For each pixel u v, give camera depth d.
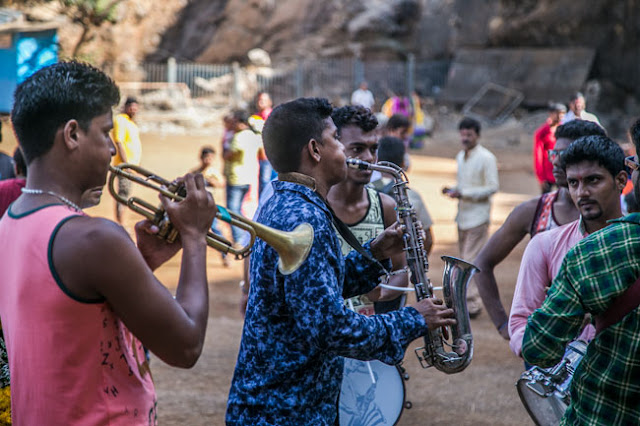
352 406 3.36
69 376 1.86
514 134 26.97
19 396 1.93
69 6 27.61
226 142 9.21
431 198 14.14
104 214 11.26
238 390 2.55
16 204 1.97
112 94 1.98
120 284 1.83
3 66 20.27
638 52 26.84
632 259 2.16
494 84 30.28
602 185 3.02
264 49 32.84
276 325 2.46
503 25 30.44
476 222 7.12
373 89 32.00
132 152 9.77
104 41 29.94
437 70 33.12
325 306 2.28
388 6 33.28
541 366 2.38
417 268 2.82
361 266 2.75
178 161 18.70
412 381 5.43
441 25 33.25
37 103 1.88
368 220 3.84
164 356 1.92
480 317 7.05
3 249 1.95
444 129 28.95
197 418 4.69
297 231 2.30
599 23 27.88
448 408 4.92
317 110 2.61
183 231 2.01
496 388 5.28
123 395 1.93
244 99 30.28
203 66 31.52
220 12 32.16
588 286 2.21
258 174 9.67
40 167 1.93
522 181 16.75
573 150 3.03
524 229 3.91
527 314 3.23
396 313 2.43
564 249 3.22
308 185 2.59
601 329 2.23
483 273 3.93
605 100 27.31
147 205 2.05
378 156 5.21
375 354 2.35
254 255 2.53
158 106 28.52
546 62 29.08
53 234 1.84
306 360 2.45
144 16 30.72
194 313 1.95
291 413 2.46
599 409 2.23
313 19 33.19
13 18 20.30
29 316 1.86
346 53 32.69
